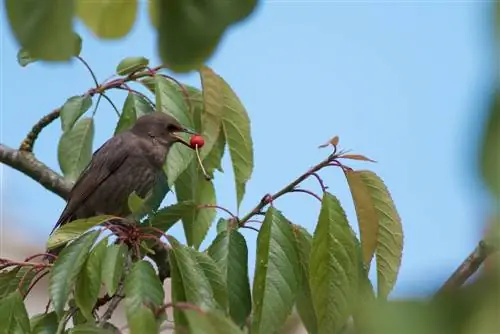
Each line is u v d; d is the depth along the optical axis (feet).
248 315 29.81
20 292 29.45
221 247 30.32
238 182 36.65
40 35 8.89
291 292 28.86
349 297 28.60
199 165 37.65
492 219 7.66
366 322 8.07
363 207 30.42
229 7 9.09
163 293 25.14
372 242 30.45
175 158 35.81
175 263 26.94
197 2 9.09
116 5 10.43
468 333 7.72
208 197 37.83
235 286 29.94
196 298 26.50
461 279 8.50
